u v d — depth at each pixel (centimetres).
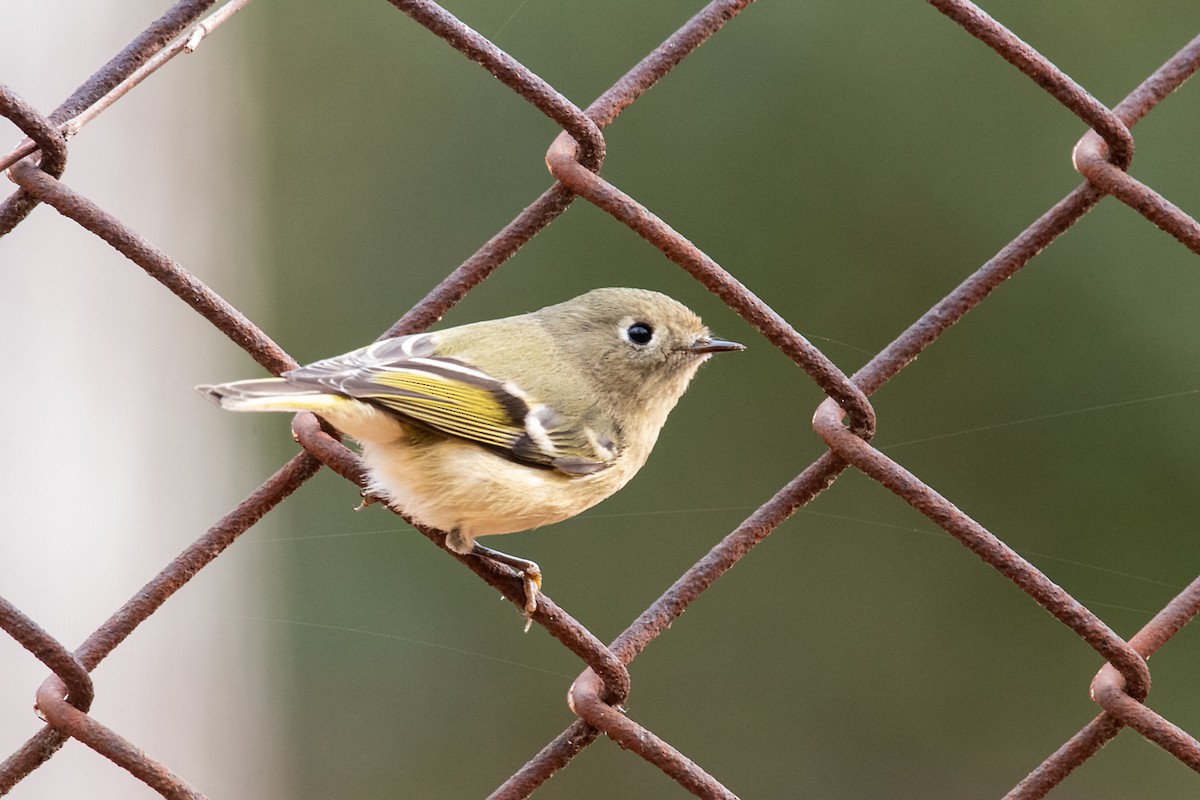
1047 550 1134
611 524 1180
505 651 1134
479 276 414
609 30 1154
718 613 1175
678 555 1175
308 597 1109
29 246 851
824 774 1150
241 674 1003
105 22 874
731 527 1174
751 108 1160
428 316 413
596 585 1174
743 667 1165
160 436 923
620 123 1166
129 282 912
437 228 1201
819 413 414
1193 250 412
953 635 1156
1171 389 1112
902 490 409
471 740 1115
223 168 1077
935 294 1149
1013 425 1141
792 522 1188
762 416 1174
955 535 407
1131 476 1123
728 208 1160
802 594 1178
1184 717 1091
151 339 923
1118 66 1126
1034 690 1141
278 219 1193
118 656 900
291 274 1186
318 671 1108
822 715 1161
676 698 1163
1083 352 1133
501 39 1163
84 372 876
